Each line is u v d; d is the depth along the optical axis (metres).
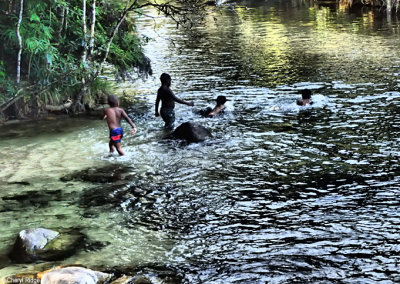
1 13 12.75
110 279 6.00
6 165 9.87
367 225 7.13
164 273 6.14
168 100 12.26
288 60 19.44
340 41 22.95
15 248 6.77
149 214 7.73
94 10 13.20
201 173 9.23
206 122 12.32
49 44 12.71
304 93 13.30
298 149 10.24
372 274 6.00
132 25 15.77
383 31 24.89
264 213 7.62
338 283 5.84
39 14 13.41
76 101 13.70
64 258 6.54
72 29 13.98
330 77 16.39
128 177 9.15
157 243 6.88
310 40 23.59
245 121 12.30
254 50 21.83
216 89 15.52
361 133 11.03
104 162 9.94
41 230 7.00
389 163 9.30
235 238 6.94
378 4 33.94
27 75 13.35
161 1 39.28
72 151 10.63
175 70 18.45
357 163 9.38
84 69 13.25
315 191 8.28
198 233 7.12
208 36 26.22
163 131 11.86
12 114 13.16
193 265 6.32
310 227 7.15
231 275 6.08
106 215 7.73
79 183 8.94
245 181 8.80
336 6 36.19
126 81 17.44
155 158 10.08
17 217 7.71
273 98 14.23
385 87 14.80
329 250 6.55
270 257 6.44
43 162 10.01
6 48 12.89
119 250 6.72
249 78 16.81
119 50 14.53
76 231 7.25
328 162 9.48
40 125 12.63
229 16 33.69
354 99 13.73
